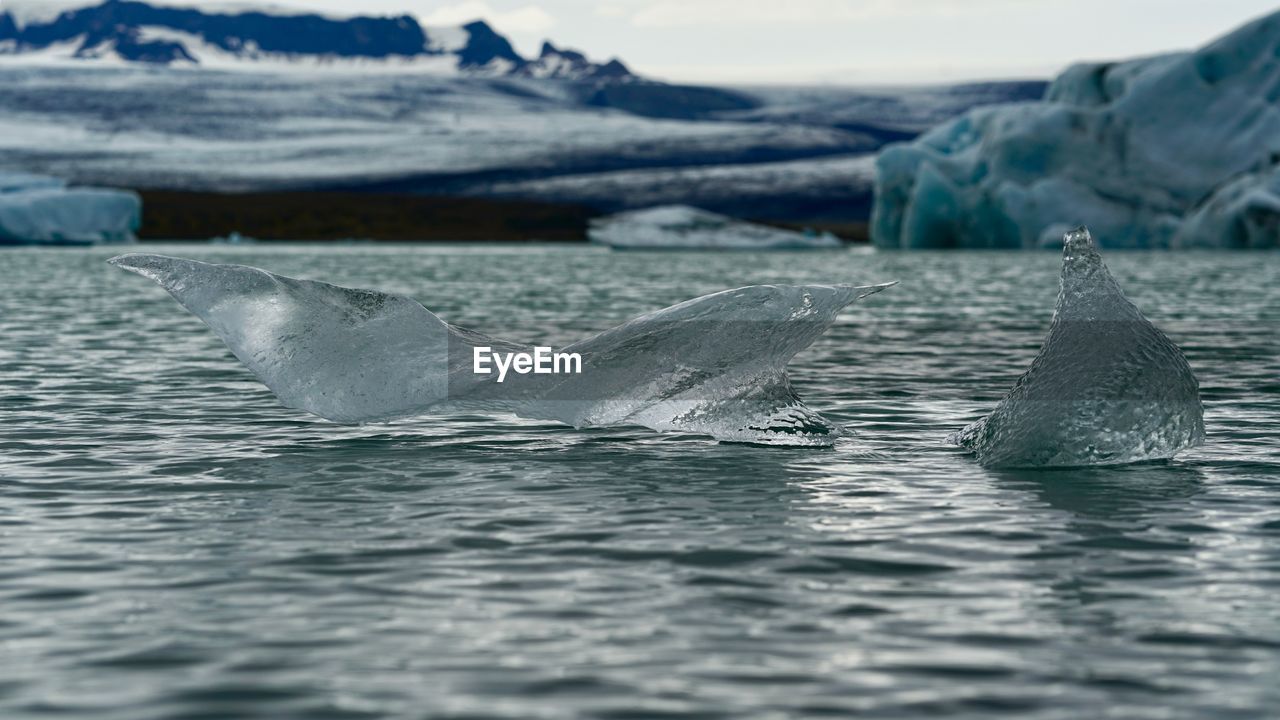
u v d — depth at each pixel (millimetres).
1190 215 53531
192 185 164875
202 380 12352
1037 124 56000
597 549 5934
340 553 5859
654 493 7191
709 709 3994
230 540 6098
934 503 6922
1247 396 11195
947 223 58281
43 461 8125
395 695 4109
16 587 5305
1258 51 54031
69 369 13273
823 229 129375
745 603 5098
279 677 4270
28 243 68562
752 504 6902
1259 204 50156
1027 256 53688
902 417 10094
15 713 3963
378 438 9031
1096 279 8477
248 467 7945
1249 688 4168
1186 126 54250
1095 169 55312
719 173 177875
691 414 8875
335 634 4711
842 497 7082
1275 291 28016
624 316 22281
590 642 4621
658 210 68062
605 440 8961
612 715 3949
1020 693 4129
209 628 4777
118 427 9492
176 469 7879
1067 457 7957
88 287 31516
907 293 28578
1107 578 5453
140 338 17047
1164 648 4559
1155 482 7488
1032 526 6383
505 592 5242
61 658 4457
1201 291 28156
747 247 66062
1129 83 55906
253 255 68375
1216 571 5555
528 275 40938
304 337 9000
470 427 9453
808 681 4234
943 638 4668
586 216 144500
